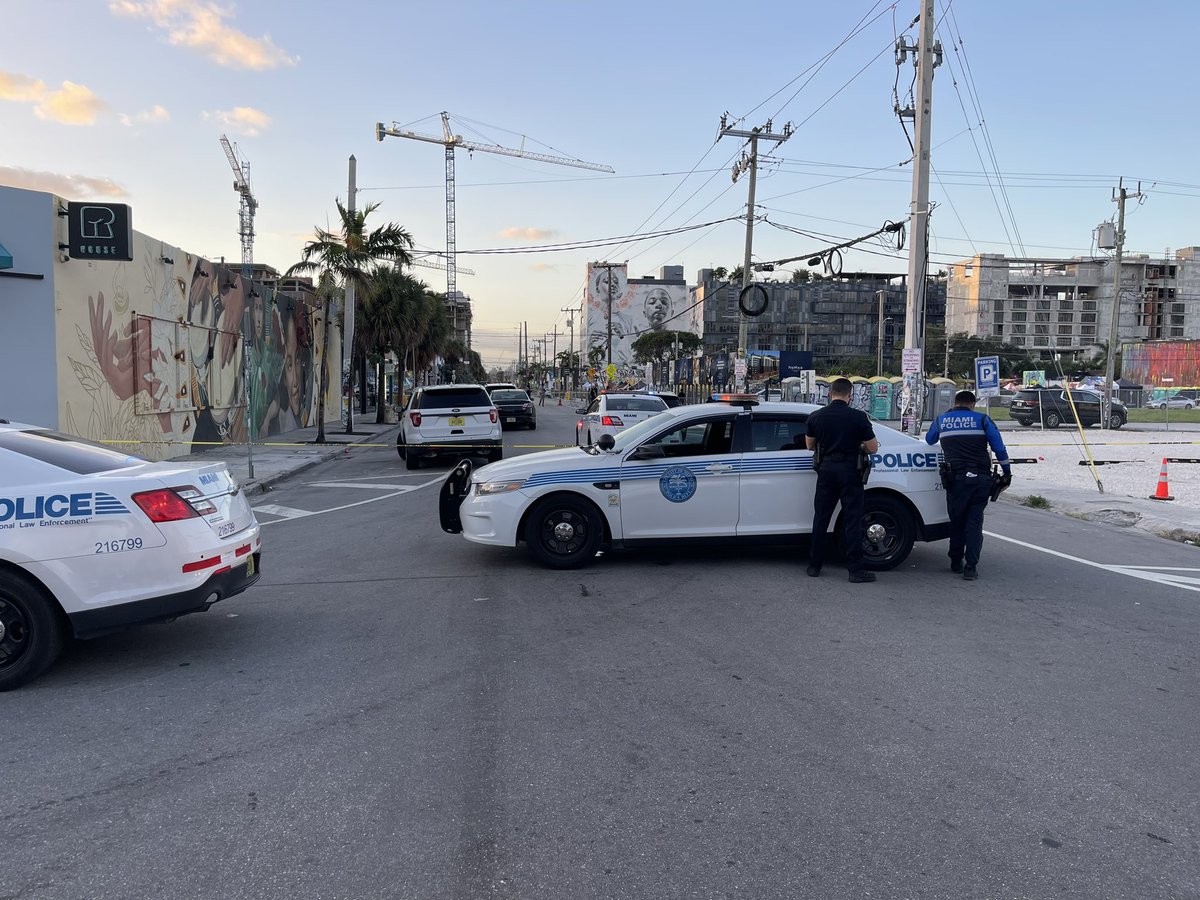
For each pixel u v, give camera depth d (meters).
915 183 19.17
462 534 9.20
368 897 3.02
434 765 4.07
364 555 9.20
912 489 8.21
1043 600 7.25
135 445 17.48
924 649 5.84
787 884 3.09
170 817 3.59
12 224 14.05
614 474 8.25
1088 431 35.06
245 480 15.43
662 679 5.25
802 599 7.19
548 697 4.96
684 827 3.50
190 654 5.80
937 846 3.35
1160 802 3.72
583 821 3.55
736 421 8.38
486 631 6.28
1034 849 3.34
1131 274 145.62
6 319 14.09
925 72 18.89
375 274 29.05
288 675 5.37
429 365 55.03
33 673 5.15
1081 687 5.14
